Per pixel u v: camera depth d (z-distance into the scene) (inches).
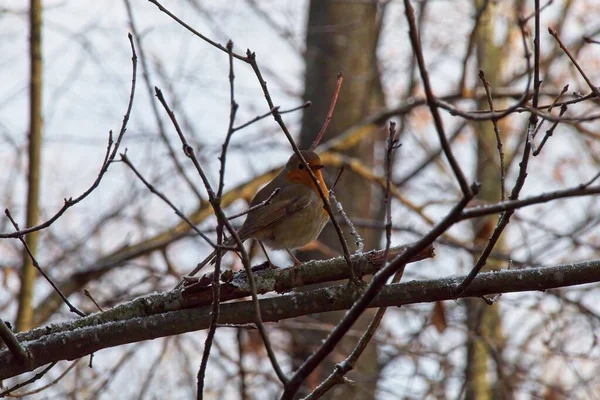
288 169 377.7
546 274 245.0
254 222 368.2
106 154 239.0
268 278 257.8
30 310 480.1
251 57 223.9
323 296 251.9
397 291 246.1
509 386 544.7
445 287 246.4
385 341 568.4
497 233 235.1
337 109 668.7
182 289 255.8
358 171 617.0
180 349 552.4
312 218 371.6
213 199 197.0
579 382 547.5
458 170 180.1
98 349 248.8
